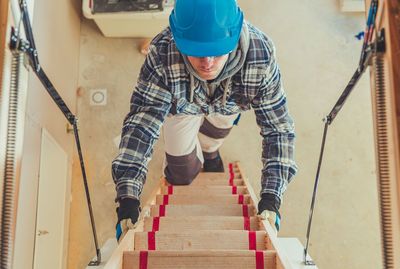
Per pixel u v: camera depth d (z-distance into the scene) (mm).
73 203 3512
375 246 3443
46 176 3078
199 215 2418
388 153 839
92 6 3314
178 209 2422
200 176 3143
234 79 1598
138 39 3824
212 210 2428
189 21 1407
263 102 1706
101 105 3695
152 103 1650
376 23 888
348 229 3473
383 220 846
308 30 3822
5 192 861
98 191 3541
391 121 822
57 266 3082
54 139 3045
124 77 3754
